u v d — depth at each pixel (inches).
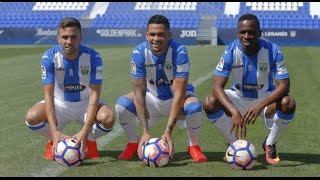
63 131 247.9
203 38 1395.2
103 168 176.1
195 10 1555.1
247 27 179.5
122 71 577.0
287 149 209.6
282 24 1478.8
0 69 606.5
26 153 199.5
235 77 193.5
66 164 177.5
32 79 497.7
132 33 1402.6
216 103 189.2
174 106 186.5
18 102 348.8
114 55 869.8
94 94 189.9
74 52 189.5
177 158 192.9
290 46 1307.8
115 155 198.5
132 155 192.7
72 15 1589.6
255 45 184.1
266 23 1485.0
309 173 170.4
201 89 414.0
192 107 186.9
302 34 1336.1
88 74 193.9
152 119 206.4
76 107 199.6
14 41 1421.0
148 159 177.0
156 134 243.3
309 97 371.6
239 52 187.9
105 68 615.5
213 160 189.5
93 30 1408.7
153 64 191.3
